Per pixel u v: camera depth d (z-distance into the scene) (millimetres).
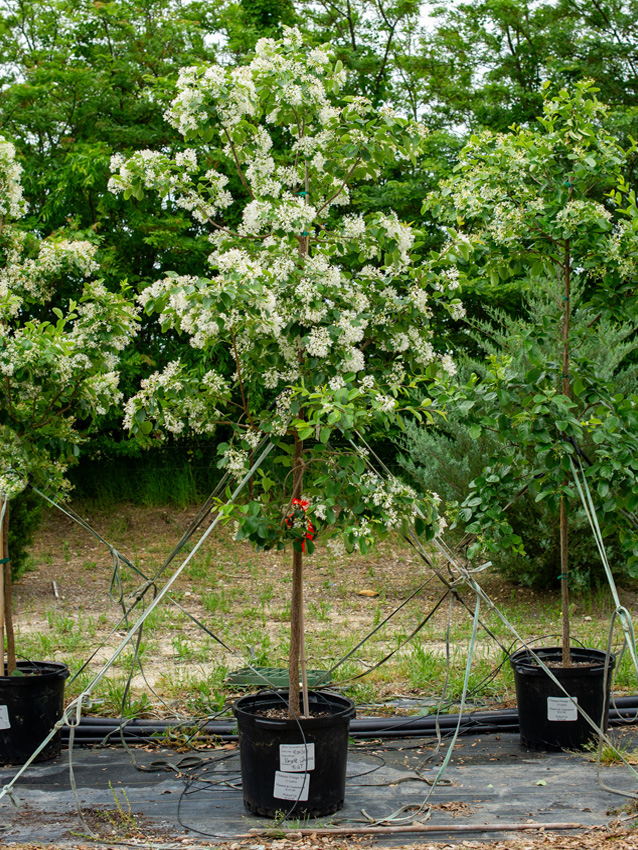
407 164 14117
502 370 4520
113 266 12781
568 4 16047
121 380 12875
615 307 4816
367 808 3613
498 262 5062
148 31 15031
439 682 5574
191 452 14094
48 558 10648
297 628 3758
